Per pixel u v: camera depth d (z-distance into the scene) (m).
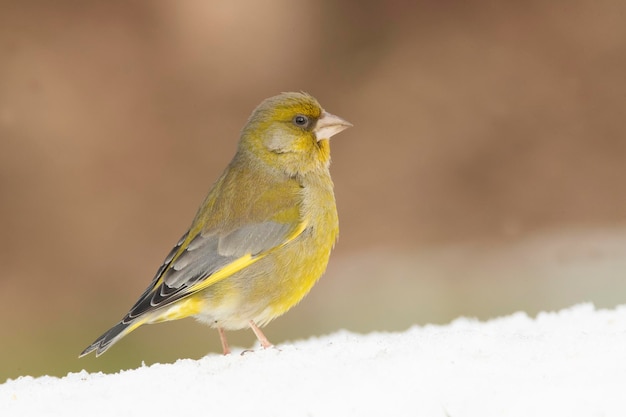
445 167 18.88
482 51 20.31
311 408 5.35
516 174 18.80
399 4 20.91
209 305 7.52
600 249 15.50
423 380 5.56
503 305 13.12
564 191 18.41
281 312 7.80
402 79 20.05
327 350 6.32
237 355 6.50
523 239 16.94
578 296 13.07
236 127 19.16
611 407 5.15
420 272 15.30
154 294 7.23
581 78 19.92
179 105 19.23
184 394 5.71
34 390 6.14
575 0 20.61
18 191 17.80
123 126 18.75
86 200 17.84
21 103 18.52
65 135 18.44
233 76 19.73
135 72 19.30
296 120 8.02
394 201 18.31
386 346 6.32
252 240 7.58
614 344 5.98
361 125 19.42
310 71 20.17
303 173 8.02
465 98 19.72
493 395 5.34
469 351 6.00
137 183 18.19
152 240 17.38
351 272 15.70
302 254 7.73
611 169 18.80
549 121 19.42
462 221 17.86
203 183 18.33
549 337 6.36
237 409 5.43
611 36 20.25
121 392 5.87
